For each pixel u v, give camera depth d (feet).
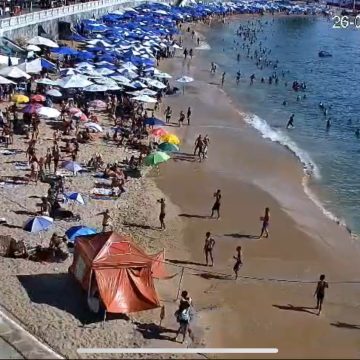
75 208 98.02
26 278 74.84
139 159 120.98
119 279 69.77
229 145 148.25
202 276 85.10
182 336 67.77
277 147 153.28
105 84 153.99
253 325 74.64
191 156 135.54
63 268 78.02
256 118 181.78
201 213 105.81
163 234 95.76
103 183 109.50
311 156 150.51
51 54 189.47
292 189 124.98
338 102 218.79
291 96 219.00
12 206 94.48
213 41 333.21
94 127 131.23
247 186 121.90
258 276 87.25
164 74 190.80
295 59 309.22
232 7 473.67
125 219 98.32
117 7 303.89
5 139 121.90
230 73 248.93
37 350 60.95
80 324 67.15
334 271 91.86
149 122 141.08
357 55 341.00
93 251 71.67
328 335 74.74
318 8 570.87
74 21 233.55
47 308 69.05
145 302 69.56
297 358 69.15
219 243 95.81
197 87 213.46
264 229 100.17
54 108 140.56
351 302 83.41
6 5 203.72
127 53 197.06
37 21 196.03
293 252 96.27
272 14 513.86
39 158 115.14
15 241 79.82
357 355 71.05
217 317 75.20
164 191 113.09
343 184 132.87
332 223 110.42
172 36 311.47
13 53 163.43
